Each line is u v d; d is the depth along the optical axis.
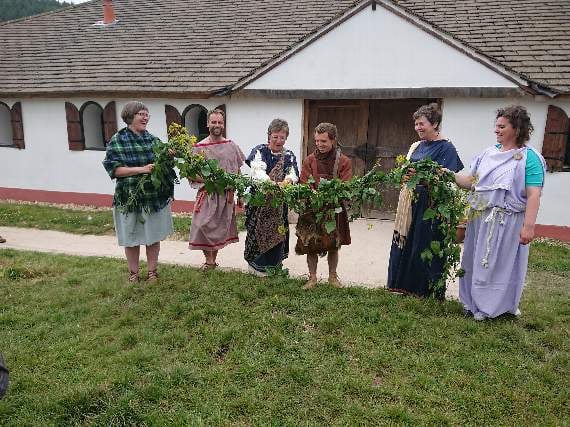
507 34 8.45
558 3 9.21
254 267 4.93
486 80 7.51
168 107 9.55
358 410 2.76
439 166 3.83
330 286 4.58
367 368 3.21
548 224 7.75
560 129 7.40
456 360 3.28
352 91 8.28
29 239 7.24
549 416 2.73
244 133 9.27
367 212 8.74
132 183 4.40
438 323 3.79
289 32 10.23
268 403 2.85
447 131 8.02
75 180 10.76
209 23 11.54
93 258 5.90
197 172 4.30
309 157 4.37
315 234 4.30
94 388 2.95
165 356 3.39
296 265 5.70
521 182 3.61
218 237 4.97
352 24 8.07
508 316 3.96
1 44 12.67
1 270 5.27
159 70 9.96
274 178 4.57
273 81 8.72
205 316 3.94
